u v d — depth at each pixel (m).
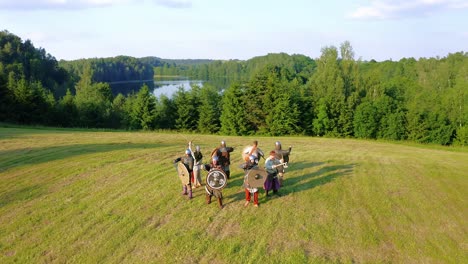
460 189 14.59
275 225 10.65
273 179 12.84
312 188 13.91
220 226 10.53
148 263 8.65
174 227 10.44
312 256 9.06
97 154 19.17
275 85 55.97
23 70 108.31
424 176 16.30
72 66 176.88
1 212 11.41
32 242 9.60
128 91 151.88
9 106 53.78
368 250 9.49
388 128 53.53
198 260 8.79
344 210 11.88
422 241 10.07
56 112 58.06
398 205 12.51
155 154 19.39
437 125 52.47
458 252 9.55
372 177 15.67
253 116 56.97
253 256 8.97
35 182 14.21
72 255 9.00
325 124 55.41
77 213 11.34
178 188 13.56
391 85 69.62
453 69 90.38
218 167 11.94
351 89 67.19
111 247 9.34
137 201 12.29
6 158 18.08
